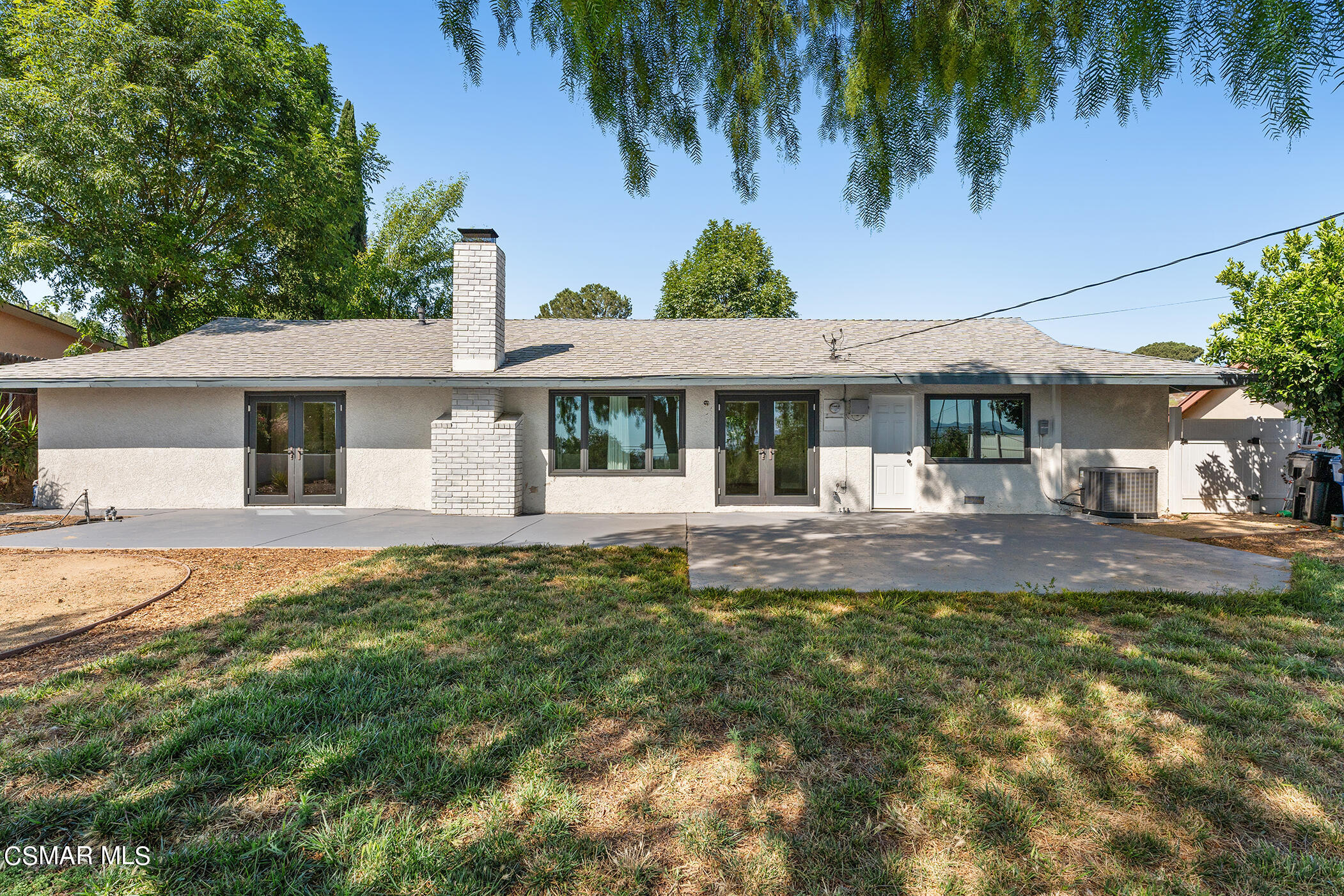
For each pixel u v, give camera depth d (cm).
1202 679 360
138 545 797
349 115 2605
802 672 371
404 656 388
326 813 235
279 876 201
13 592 546
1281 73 157
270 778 256
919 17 218
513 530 923
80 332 1742
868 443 1117
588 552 746
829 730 301
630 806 243
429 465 1171
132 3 1455
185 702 325
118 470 1154
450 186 3008
